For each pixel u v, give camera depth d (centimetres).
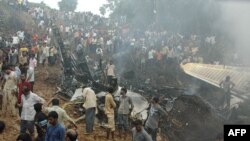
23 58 2083
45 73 2328
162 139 1301
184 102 1369
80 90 1648
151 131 1117
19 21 4050
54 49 2636
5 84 1348
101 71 2127
